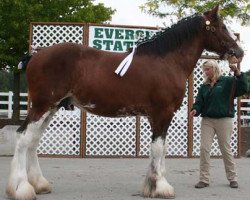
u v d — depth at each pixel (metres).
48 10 19.11
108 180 7.76
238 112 11.30
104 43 10.80
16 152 5.90
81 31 10.82
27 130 5.92
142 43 6.39
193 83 11.06
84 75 6.06
